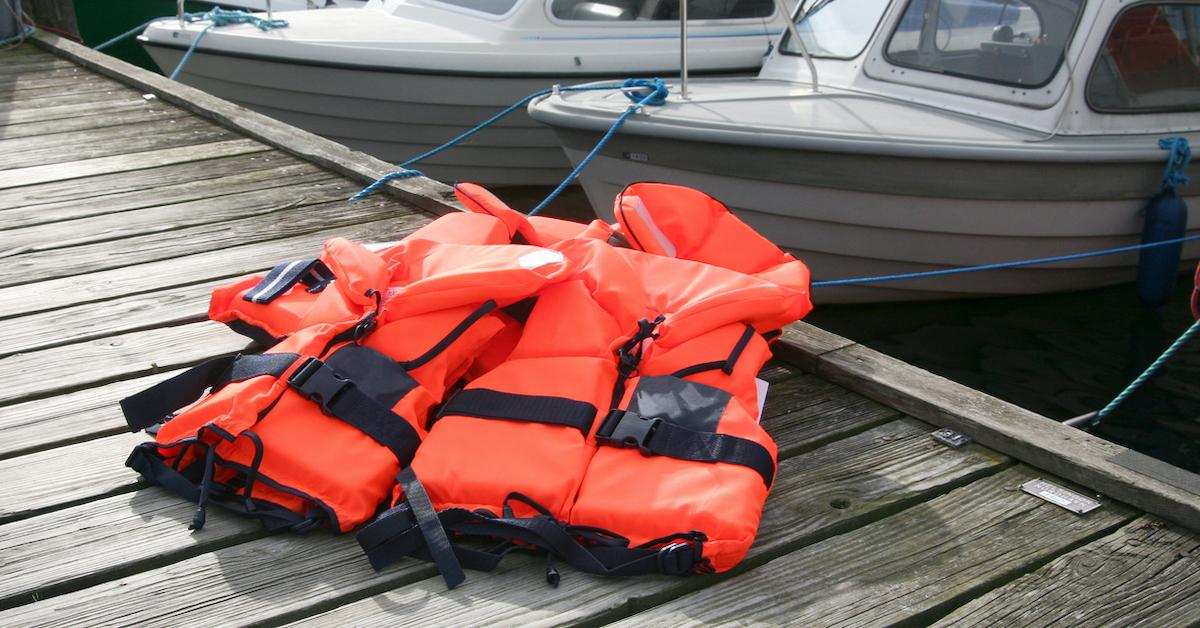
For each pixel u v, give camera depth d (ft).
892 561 6.00
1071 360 13.97
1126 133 13.91
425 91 18.78
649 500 5.82
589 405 6.37
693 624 5.49
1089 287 15.44
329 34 19.20
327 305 7.32
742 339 7.02
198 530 6.25
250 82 19.51
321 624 5.52
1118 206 13.94
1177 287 16.03
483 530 5.84
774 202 13.93
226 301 8.14
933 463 6.99
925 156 13.12
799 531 6.24
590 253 7.54
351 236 11.57
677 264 7.74
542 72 18.66
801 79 16.33
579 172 14.35
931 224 13.75
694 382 6.59
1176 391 13.19
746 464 5.94
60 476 6.87
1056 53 13.71
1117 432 12.27
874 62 15.38
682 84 14.85
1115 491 6.49
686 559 5.54
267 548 6.13
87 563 5.98
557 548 5.71
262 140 15.60
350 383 6.41
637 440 6.11
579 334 6.85
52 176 13.98
